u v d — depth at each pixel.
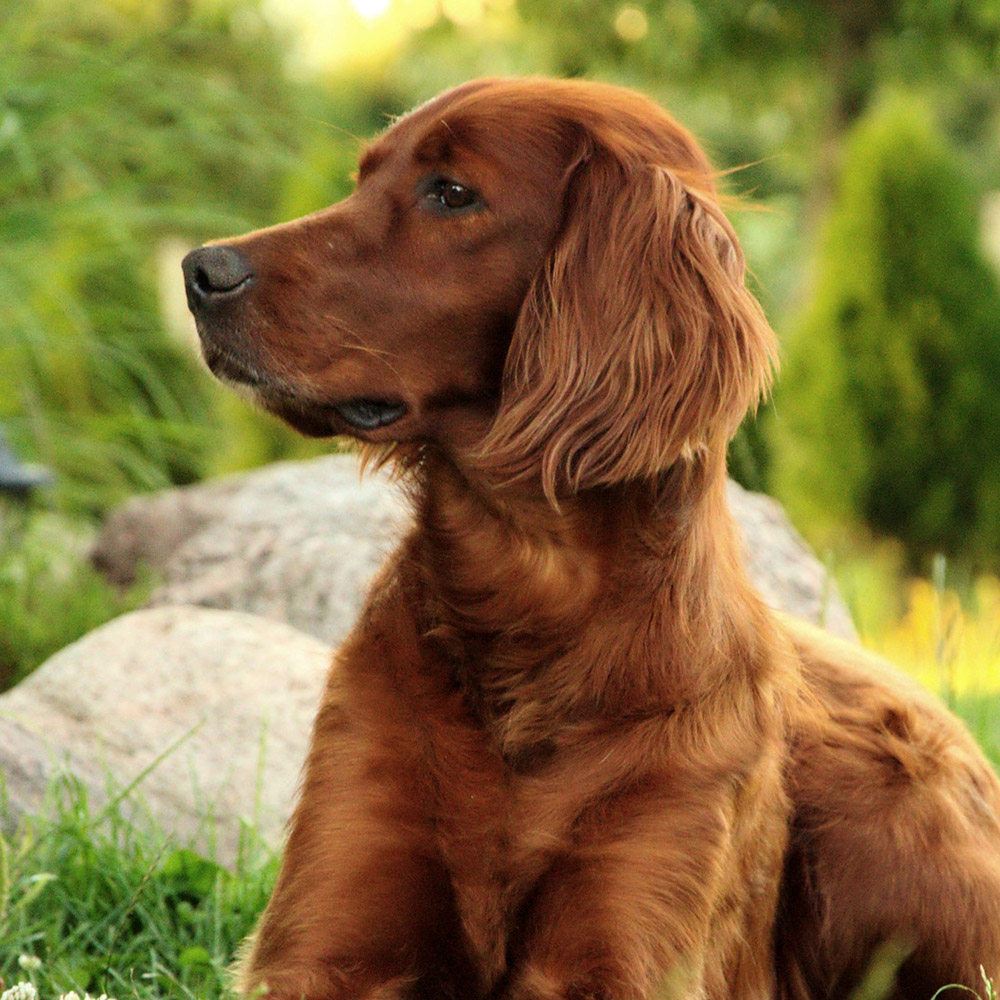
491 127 5.11
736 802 5.04
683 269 4.93
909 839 5.67
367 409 5.16
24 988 4.75
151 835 6.32
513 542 5.09
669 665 5.01
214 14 18.83
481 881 5.04
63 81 11.32
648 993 4.76
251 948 5.23
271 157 12.79
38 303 12.01
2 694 8.48
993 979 5.71
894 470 20.56
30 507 11.33
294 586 8.98
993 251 25.12
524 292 5.13
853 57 30.81
